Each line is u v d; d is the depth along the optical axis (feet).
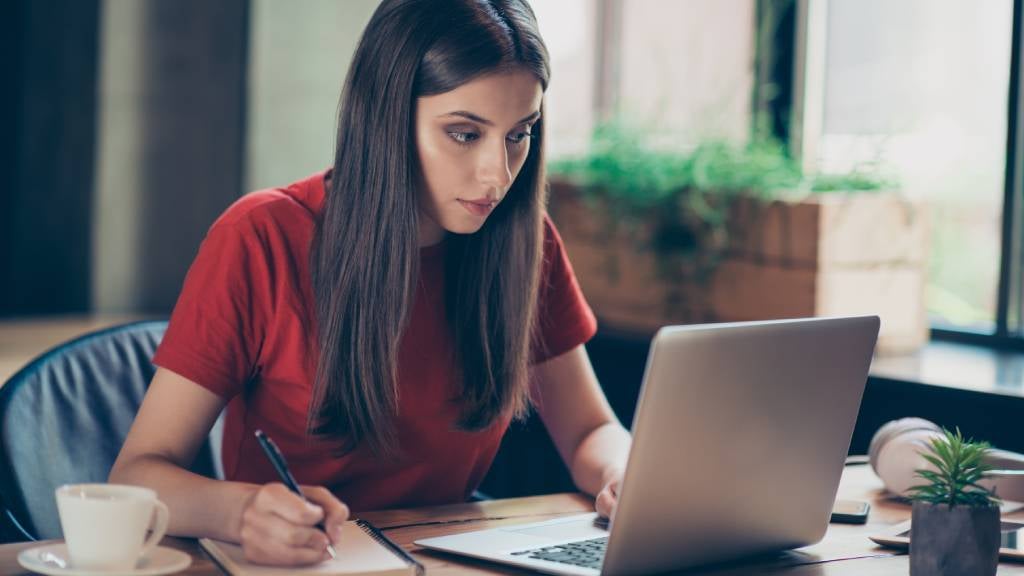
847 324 4.07
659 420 3.57
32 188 13.34
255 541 3.79
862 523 4.85
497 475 10.36
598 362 9.64
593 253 10.16
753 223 8.88
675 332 3.52
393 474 5.24
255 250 4.87
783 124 10.04
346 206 4.79
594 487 5.32
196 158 13.21
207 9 13.05
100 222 13.19
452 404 5.26
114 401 5.43
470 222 4.77
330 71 12.91
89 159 13.16
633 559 3.78
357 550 4.01
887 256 8.59
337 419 4.91
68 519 3.51
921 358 8.45
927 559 3.82
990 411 7.17
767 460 3.96
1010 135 8.73
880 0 9.47
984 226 8.98
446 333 5.24
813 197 8.51
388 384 4.87
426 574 3.93
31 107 13.28
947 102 9.12
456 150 4.63
